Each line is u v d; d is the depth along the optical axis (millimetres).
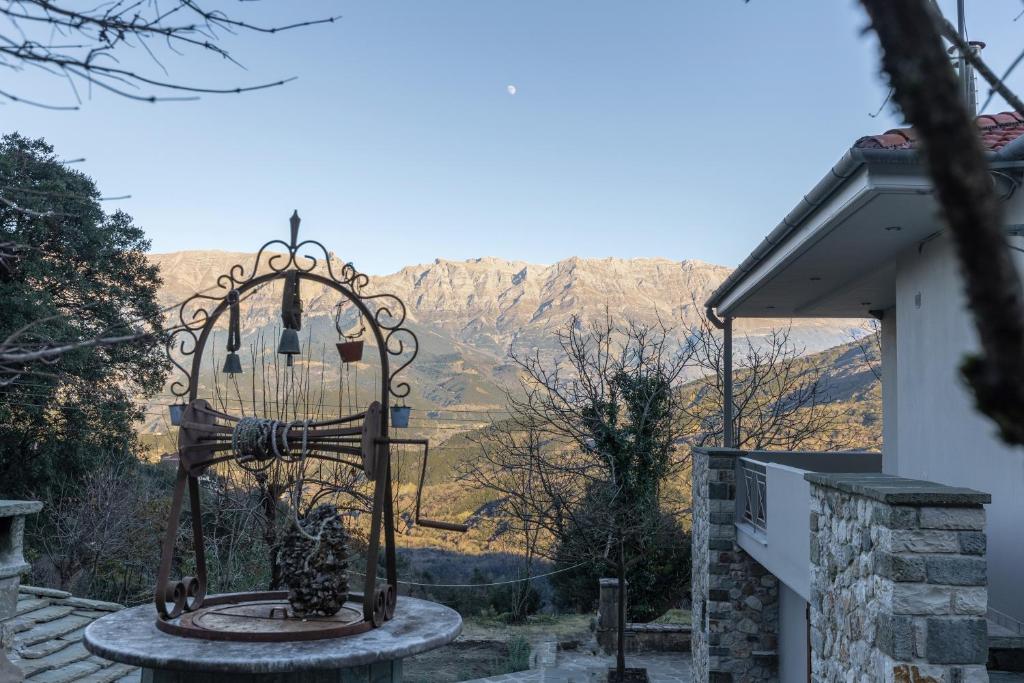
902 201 7227
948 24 1843
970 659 4938
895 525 5062
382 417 6051
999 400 721
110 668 9203
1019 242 6617
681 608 21125
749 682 11430
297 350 6129
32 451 21484
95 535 19531
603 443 17984
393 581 6324
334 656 4914
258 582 15969
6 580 6277
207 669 4777
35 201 12758
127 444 23516
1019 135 6836
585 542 17531
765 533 10164
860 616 5645
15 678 6258
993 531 7230
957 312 7984
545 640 18109
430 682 14914
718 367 23891
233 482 14742
